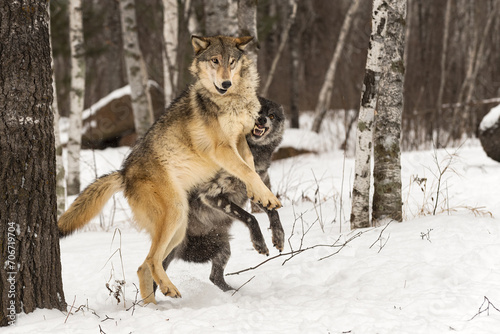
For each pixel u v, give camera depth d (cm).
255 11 1161
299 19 3119
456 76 2731
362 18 3406
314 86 3036
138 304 635
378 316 516
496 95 2709
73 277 784
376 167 874
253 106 702
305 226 961
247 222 689
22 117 545
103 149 2211
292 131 2197
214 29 1357
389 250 730
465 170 1405
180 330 499
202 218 722
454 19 2867
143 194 676
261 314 543
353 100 2602
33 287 560
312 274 695
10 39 539
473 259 665
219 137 680
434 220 827
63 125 2480
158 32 2452
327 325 500
